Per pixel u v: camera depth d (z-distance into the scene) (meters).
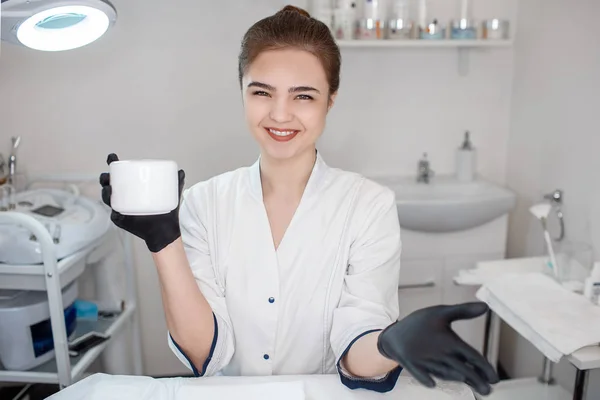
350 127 2.30
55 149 2.19
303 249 1.08
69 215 1.77
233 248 1.09
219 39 2.13
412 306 2.15
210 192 1.14
